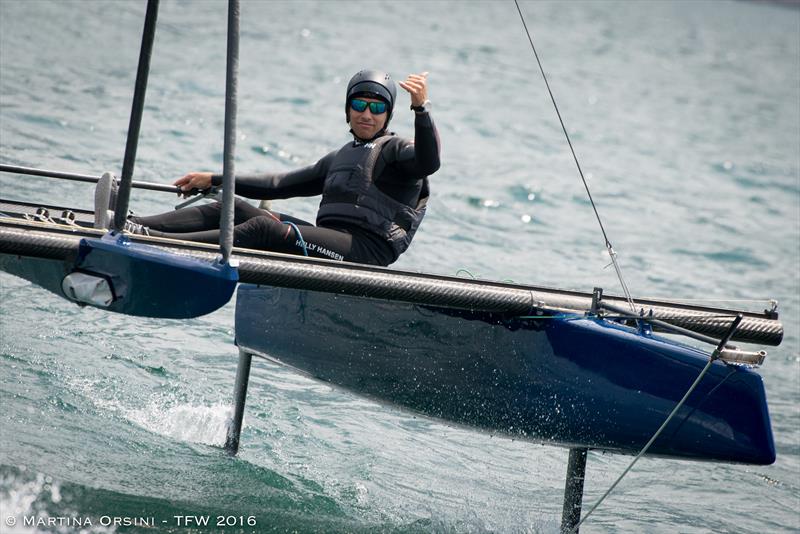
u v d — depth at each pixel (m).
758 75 122.44
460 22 118.50
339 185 15.91
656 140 60.94
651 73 103.94
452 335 15.03
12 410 16.95
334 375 16.61
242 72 56.22
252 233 14.98
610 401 14.45
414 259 29.80
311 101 51.12
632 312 14.12
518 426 15.26
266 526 14.81
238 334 17.84
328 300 16.06
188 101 45.59
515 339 14.66
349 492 16.56
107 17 66.38
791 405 23.34
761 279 34.34
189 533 14.19
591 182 45.22
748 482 19.55
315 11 99.44
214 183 16.92
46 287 13.46
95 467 15.59
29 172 17.00
